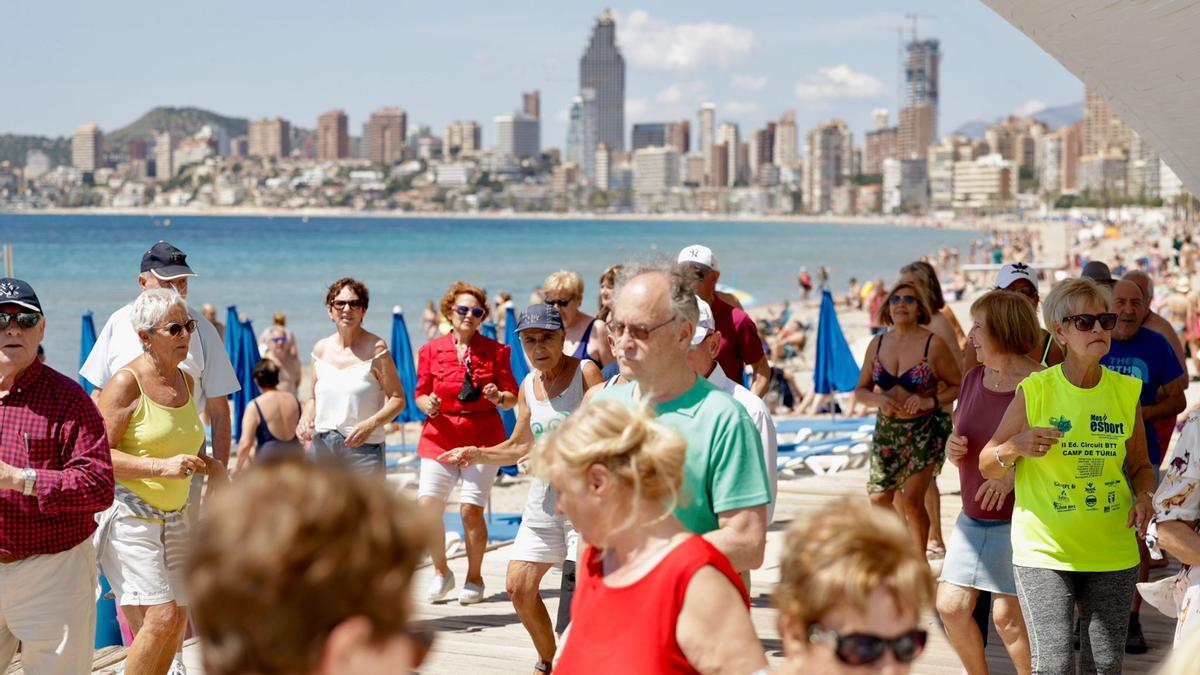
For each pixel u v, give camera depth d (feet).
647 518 9.09
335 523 4.92
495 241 439.63
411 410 43.21
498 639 22.63
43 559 15.11
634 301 11.60
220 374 20.26
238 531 4.87
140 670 16.93
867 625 7.11
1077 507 14.80
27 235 435.94
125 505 16.84
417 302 172.45
